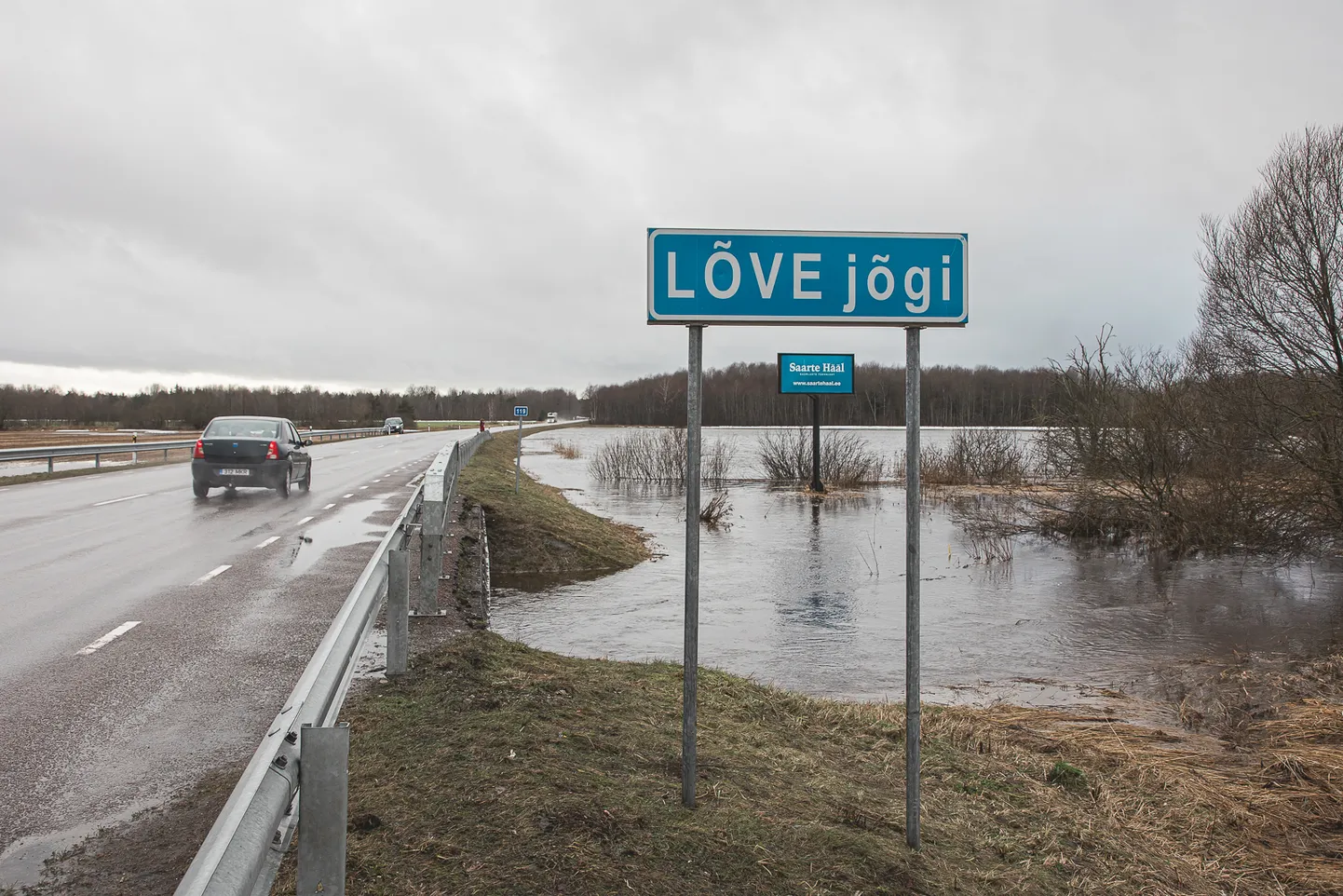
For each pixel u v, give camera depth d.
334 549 11.98
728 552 18.30
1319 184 14.38
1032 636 11.16
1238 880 4.89
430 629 7.08
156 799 4.04
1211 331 16.33
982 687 8.87
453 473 15.12
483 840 3.51
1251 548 16.95
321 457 38.41
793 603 13.09
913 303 4.06
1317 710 7.73
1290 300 14.62
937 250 4.08
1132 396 19.72
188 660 6.41
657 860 3.62
